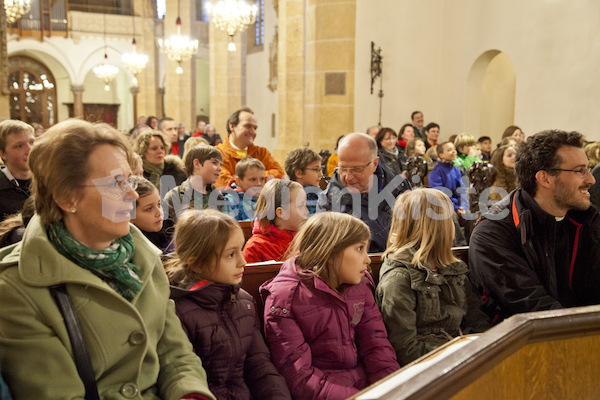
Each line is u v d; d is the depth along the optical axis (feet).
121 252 5.34
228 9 44.24
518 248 9.03
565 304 9.18
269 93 66.23
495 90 37.91
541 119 30.32
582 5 27.45
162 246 11.18
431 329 8.29
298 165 14.73
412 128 31.22
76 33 87.92
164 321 5.83
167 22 82.43
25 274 4.89
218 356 6.64
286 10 43.83
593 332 5.36
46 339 4.85
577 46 27.84
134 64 80.07
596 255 8.96
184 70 83.15
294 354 7.31
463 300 8.55
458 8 36.52
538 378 5.09
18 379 4.81
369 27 38.09
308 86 39.99
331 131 39.04
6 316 4.85
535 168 8.92
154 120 36.35
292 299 7.52
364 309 8.04
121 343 5.13
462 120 36.58
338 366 7.54
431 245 8.42
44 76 91.97
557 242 9.16
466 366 4.04
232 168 18.94
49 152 4.97
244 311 7.05
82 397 4.89
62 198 4.98
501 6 33.01
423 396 3.59
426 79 38.40
